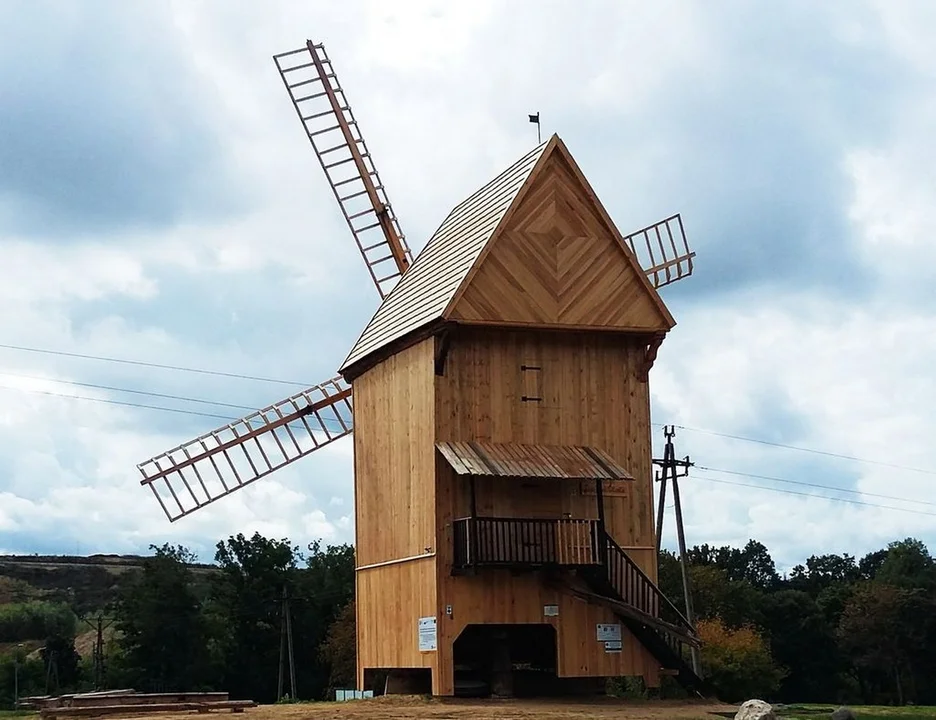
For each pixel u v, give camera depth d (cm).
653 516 3469
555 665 3422
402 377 3538
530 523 3212
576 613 3300
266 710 2967
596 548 3259
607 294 3425
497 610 3234
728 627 8038
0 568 14225
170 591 9200
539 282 3350
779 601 9750
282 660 9019
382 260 4728
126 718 2762
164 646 9062
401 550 3472
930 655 9400
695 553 11375
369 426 3806
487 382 3344
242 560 9606
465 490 3281
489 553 3145
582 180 3428
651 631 3334
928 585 10056
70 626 11406
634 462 3462
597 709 2947
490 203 3559
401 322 3581
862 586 10144
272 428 4516
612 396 3472
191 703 2977
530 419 3369
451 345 3319
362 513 3828
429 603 3247
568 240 3406
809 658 9594
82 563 14888
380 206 4784
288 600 9269
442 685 3166
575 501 3391
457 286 3262
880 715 3988
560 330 3381
